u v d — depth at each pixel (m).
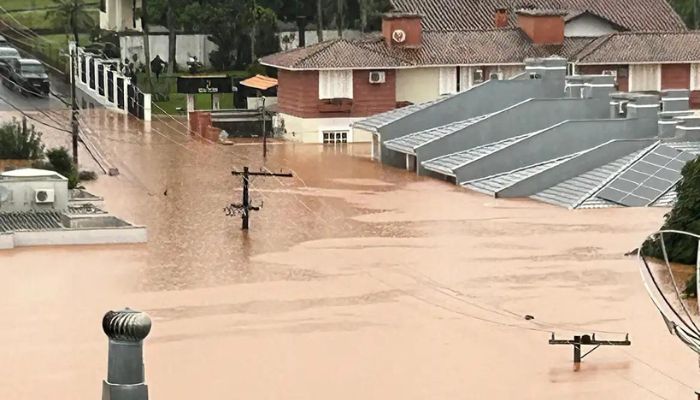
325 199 80.12
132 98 105.81
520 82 93.00
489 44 104.25
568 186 80.75
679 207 63.78
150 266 63.28
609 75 92.38
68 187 77.56
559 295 58.38
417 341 52.25
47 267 62.81
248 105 106.81
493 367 49.38
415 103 102.38
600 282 60.38
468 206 78.12
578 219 74.25
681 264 62.44
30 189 71.56
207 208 76.69
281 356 50.47
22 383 47.53
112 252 65.94
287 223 73.19
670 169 79.50
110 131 100.12
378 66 100.50
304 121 100.62
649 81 103.81
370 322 54.62
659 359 50.09
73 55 102.94
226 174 87.44
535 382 47.88
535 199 80.50
